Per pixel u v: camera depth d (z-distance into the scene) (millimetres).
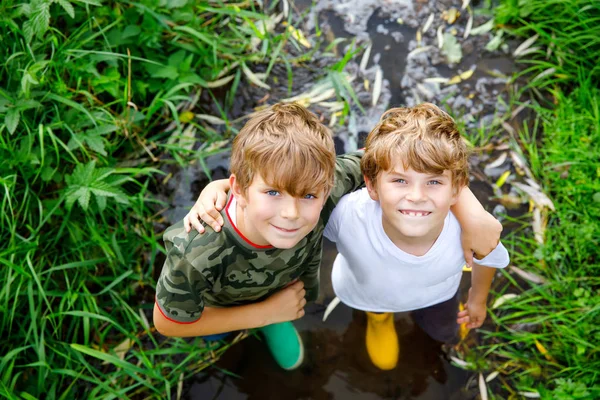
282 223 1501
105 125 2467
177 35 2812
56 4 2627
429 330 2379
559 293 2504
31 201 2441
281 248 1637
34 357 2287
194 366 2391
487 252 1747
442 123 1608
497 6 3158
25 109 2408
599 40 2889
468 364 2385
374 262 1833
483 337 2436
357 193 1832
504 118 2889
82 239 2445
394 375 2381
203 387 2357
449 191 1603
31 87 2449
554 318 2426
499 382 2352
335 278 2213
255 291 1876
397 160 1562
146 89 2830
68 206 2250
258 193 1495
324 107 2912
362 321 2486
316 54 3043
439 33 3090
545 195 2691
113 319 2402
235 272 1732
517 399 2312
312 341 2457
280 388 2367
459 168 1611
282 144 1467
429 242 1734
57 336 2305
